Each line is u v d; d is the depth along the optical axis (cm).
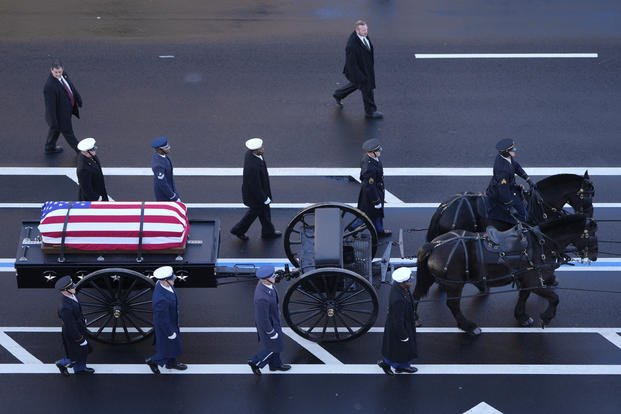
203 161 7538
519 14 9369
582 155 7550
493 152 7606
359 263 5894
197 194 7200
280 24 9225
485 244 5631
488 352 5775
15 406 5416
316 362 5719
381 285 6281
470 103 8169
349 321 6019
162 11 9444
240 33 9088
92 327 5972
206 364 5709
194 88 8362
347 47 7838
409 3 9569
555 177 6153
